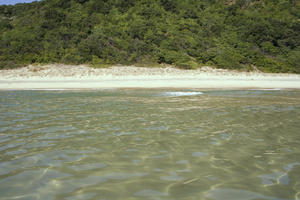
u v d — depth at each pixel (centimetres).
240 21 3294
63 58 2270
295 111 648
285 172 265
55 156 317
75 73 1972
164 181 245
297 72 2422
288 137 400
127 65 2238
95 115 598
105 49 2419
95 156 317
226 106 739
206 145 361
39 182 243
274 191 223
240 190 226
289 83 1716
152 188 230
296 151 332
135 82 1673
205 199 210
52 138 398
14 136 410
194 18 3372
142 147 353
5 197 214
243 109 682
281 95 1073
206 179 249
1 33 2755
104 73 1978
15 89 1437
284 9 3784
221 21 3350
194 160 302
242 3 4038
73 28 2773
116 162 297
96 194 219
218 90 1323
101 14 3102
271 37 2955
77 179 250
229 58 2483
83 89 1409
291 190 225
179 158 309
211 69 2305
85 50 2359
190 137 402
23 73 1967
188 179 249
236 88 1445
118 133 429
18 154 323
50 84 1617
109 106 747
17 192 223
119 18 3048
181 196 215
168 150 340
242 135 412
